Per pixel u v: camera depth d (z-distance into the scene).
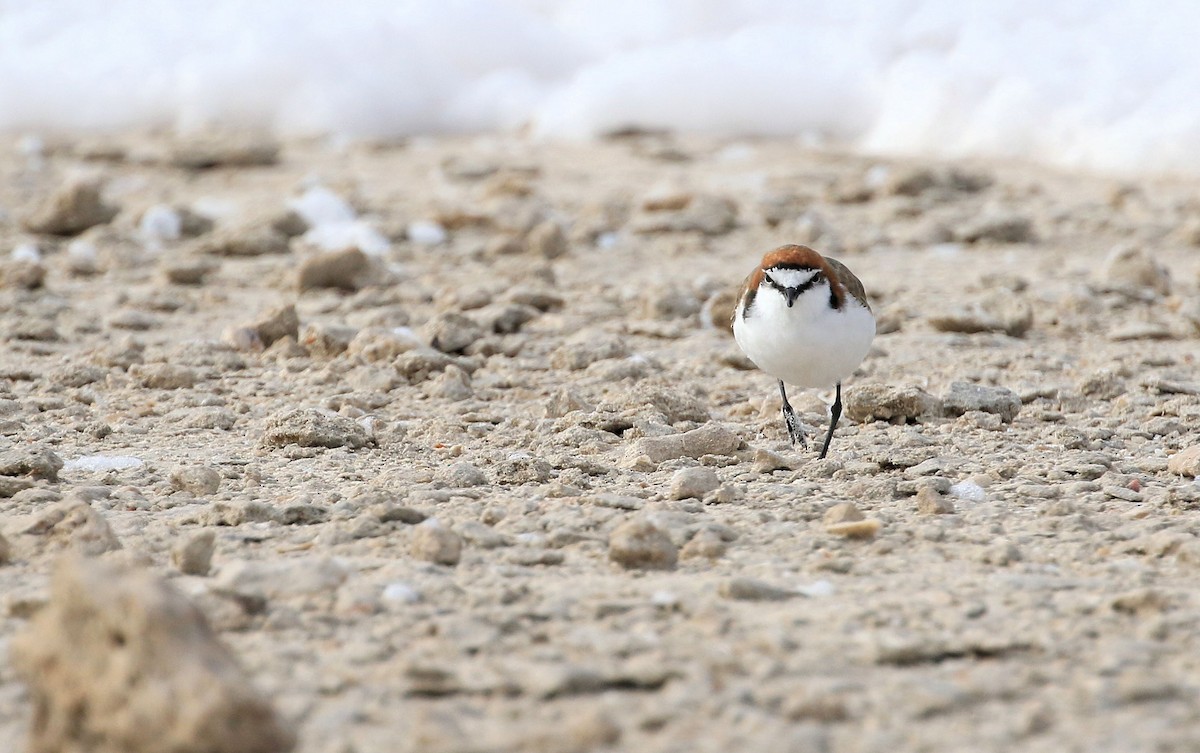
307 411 11.09
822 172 24.86
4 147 28.78
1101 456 10.40
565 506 8.91
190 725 5.02
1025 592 7.32
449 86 30.38
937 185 23.05
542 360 13.98
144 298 16.67
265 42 30.36
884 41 28.44
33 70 30.75
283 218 20.53
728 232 20.88
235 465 10.31
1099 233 20.48
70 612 5.27
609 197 23.28
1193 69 24.97
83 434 11.22
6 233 20.98
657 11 30.67
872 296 17.00
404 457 10.60
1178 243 19.86
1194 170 23.98
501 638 6.61
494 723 5.75
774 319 10.34
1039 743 5.59
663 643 6.54
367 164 26.83
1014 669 6.29
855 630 6.74
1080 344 14.90
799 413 12.03
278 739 5.20
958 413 11.85
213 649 5.27
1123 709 5.87
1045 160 25.50
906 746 5.58
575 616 6.93
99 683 5.16
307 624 6.81
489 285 17.16
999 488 9.62
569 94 29.50
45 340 14.78
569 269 18.61
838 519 8.65
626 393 12.01
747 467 10.26
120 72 30.75
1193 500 9.15
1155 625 6.67
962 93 26.53
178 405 12.25
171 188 24.91
